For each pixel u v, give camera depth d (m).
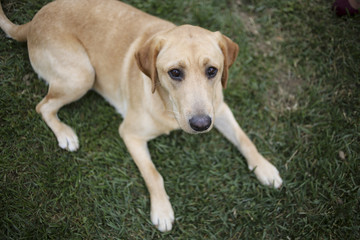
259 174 0.95
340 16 1.15
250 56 1.11
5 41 0.99
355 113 1.03
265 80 1.09
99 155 0.97
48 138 0.95
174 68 0.73
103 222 0.89
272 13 1.17
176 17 1.13
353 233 0.88
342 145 0.99
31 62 0.94
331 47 1.11
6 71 0.98
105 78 0.94
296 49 1.13
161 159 0.98
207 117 0.73
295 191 0.95
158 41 0.76
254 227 0.90
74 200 0.90
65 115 0.99
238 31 1.13
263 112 1.05
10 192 0.88
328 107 1.04
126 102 0.92
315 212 0.92
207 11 1.15
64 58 0.89
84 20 0.90
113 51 0.90
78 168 0.94
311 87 1.08
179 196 0.94
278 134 1.02
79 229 0.87
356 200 0.91
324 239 0.88
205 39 0.75
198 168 0.98
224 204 0.94
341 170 0.95
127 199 0.92
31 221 0.87
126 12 0.91
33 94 0.98
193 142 1.01
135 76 0.87
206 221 0.91
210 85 0.76
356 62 1.08
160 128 0.89
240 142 0.96
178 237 0.89
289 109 1.06
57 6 0.90
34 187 0.90
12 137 0.93
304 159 0.98
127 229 0.89
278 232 0.91
